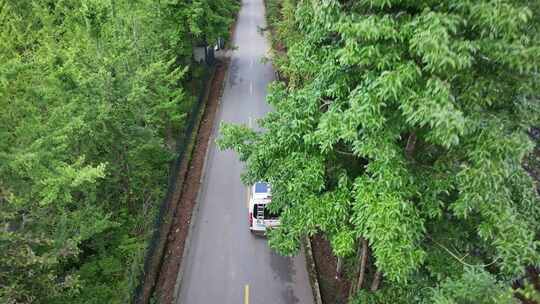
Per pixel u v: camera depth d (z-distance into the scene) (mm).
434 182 8047
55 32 19016
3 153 9758
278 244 10438
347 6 7762
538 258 7074
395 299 9430
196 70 33375
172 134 26219
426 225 9047
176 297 16359
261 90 35469
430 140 7441
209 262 18125
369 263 13445
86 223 13602
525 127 7266
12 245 10883
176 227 19922
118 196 18281
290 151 9828
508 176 7273
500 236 7352
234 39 48312
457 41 5969
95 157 16391
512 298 6949
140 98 16078
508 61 6020
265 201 18547
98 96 14633
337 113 7902
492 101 7277
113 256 15969
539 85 6672
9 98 11406
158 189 19234
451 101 6488
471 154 6957
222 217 20781
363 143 7535
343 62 7215
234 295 16562
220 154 25875
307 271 17750
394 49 6777
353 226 9344
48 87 13172
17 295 11258
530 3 5840
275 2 36938
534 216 8266
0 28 16141
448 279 7465
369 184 7977
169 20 27094
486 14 5621
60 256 12352
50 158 11406
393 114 7551
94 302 13516
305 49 9383
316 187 9141
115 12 17734
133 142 16375
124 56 15742
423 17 6145
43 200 10352
